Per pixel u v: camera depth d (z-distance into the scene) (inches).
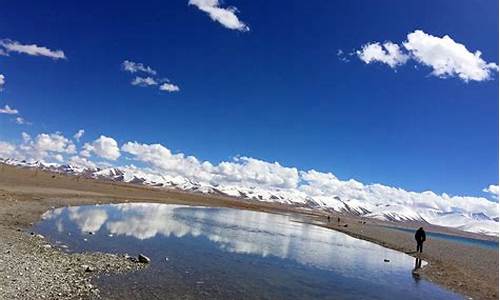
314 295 1054.4
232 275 1157.7
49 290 813.9
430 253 2348.7
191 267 1192.2
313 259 1641.2
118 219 2262.6
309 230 3356.3
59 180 5295.3
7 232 1358.3
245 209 7057.1
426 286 1311.5
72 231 1589.6
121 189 6382.9
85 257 1141.1
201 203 6614.2
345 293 1115.9
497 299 1200.2
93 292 840.9
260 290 1032.2
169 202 5236.2
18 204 2153.1
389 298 1115.3
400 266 1700.3
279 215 6333.7
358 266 1590.8
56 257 1098.7
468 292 1270.9
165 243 1583.4
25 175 4653.1
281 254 1669.5
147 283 959.6
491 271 1809.8
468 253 2755.9
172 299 864.9
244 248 1712.6
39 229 1533.0
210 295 930.7
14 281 828.0
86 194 3853.3
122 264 1108.5
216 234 2114.9
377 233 3909.9
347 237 3053.6
